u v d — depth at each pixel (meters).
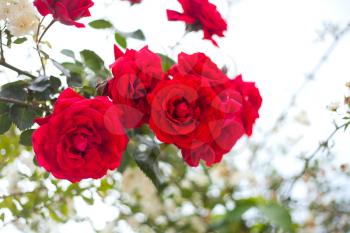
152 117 0.65
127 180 0.99
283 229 1.11
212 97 0.65
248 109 0.71
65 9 0.75
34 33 0.82
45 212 0.98
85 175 0.68
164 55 0.83
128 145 0.77
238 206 1.20
